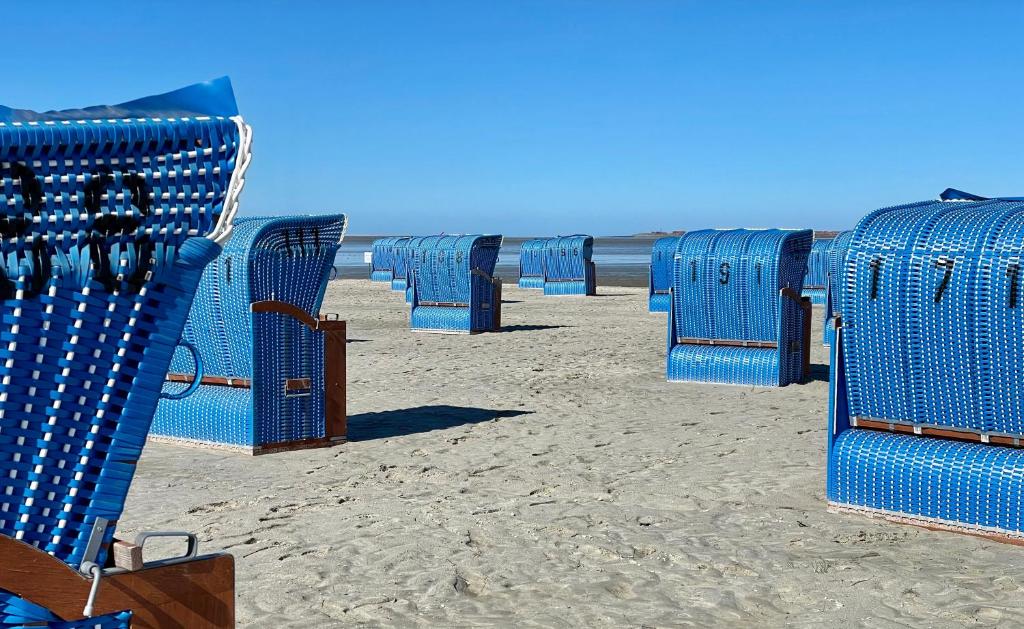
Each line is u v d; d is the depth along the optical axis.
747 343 12.16
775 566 5.13
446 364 14.32
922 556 5.23
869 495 5.96
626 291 35.28
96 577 2.15
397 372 13.51
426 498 6.72
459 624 4.40
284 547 5.59
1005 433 5.57
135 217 2.14
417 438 8.91
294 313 8.42
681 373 12.40
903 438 5.91
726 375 12.10
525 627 4.35
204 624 2.36
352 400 11.21
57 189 2.06
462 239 19.11
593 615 4.48
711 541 5.60
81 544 2.20
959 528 5.61
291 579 5.04
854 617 4.39
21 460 2.12
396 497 6.76
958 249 5.60
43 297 2.09
